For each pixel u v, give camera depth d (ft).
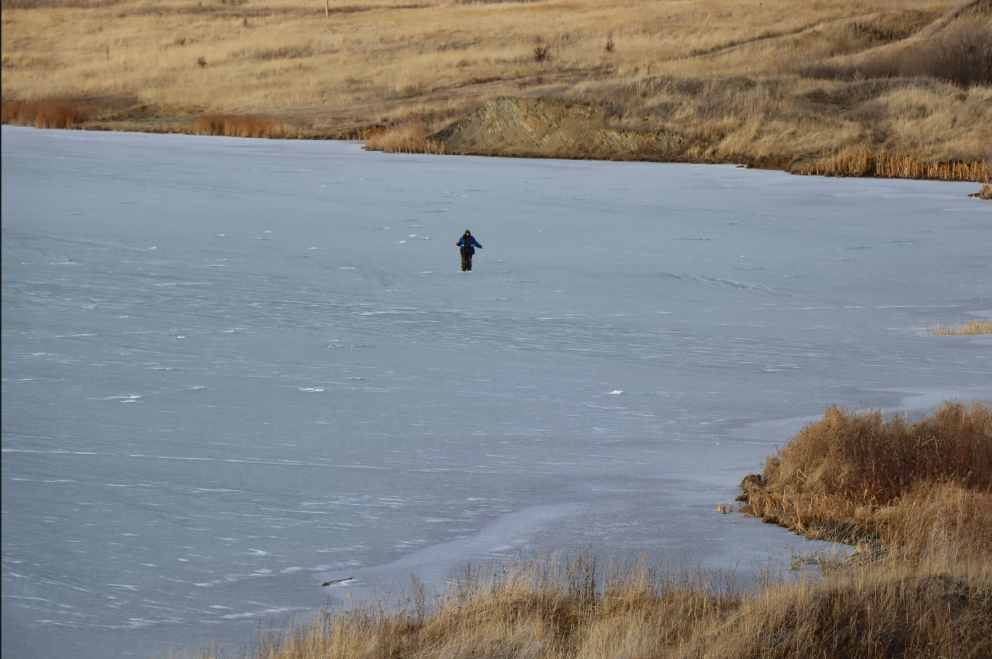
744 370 132.57
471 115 549.95
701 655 55.11
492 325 160.86
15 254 215.72
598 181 400.06
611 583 65.26
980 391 119.44
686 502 83.51
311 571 68.33
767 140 489.67
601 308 176.45
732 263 224.74
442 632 58.39
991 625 57.47
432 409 111.65
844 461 86.22
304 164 447.01
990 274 215.10
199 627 59.26
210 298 177.88
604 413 111.14
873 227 284.20
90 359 131.54
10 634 56.80
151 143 548.72
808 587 62.18
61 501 79.15
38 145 515.91
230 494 82.94
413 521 78.23
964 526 72.08
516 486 87.04
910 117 503.20
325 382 123.24
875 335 157.28
